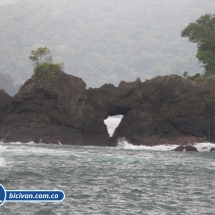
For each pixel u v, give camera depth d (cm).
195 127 19812
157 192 9862
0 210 8062
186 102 19975
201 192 10012
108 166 13012
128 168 12781
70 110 19688
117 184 10531
